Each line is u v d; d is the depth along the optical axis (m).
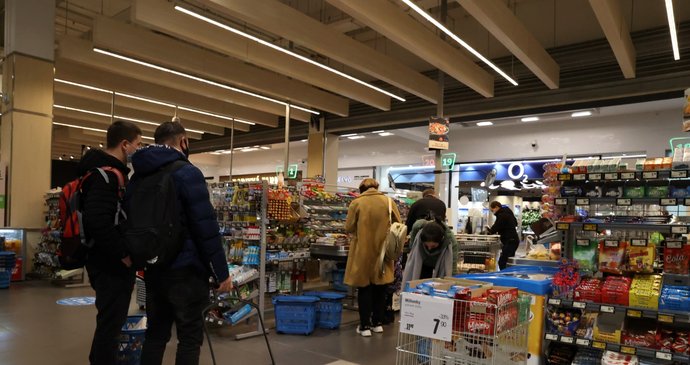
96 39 8.22
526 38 7.96
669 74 8.43
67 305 6.05
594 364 3.21
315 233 6.21
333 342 4.62
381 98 11.92
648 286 3.10
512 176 12.98
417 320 2.40
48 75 8.51
